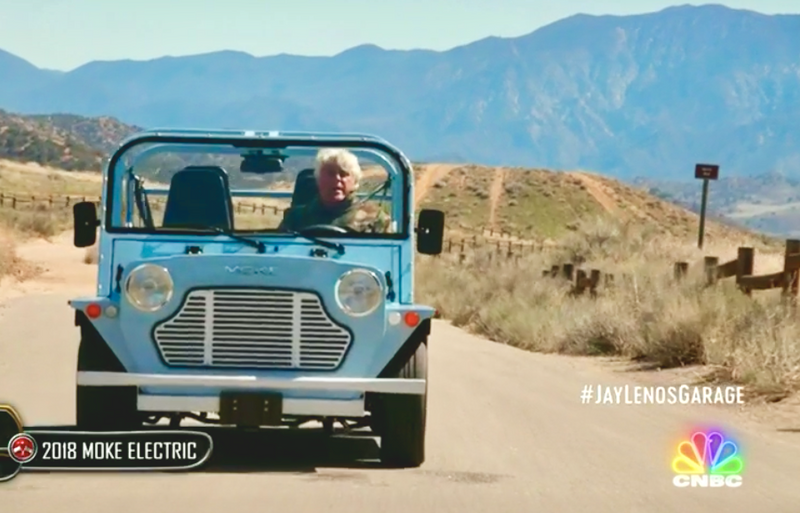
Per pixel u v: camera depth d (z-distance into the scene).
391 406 11.84
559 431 14.60
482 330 30.41
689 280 27.94
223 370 11.29
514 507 10.36
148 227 12.23
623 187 174.25
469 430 14.44
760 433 14.94
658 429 14.98
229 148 12.40
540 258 46.75
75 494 10.28
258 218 12.54
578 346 24.52
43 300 32.25
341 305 11.29
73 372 18.33
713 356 20.39
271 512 9.79
